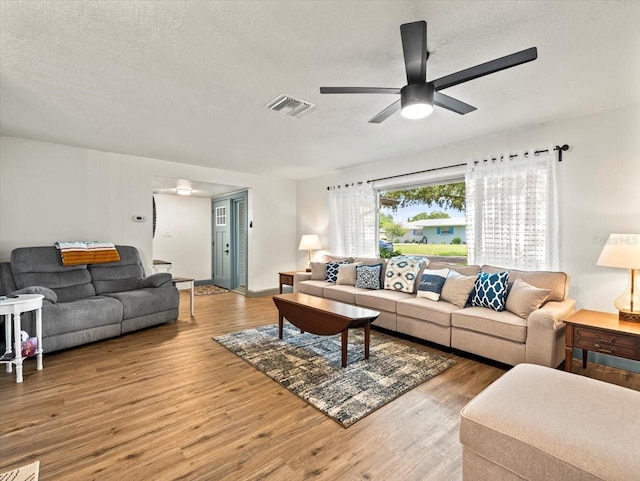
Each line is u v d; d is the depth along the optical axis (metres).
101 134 3.64
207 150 4.31
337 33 1.84
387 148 4.20
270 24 1.75
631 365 2.79
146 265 4.76
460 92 2.58
